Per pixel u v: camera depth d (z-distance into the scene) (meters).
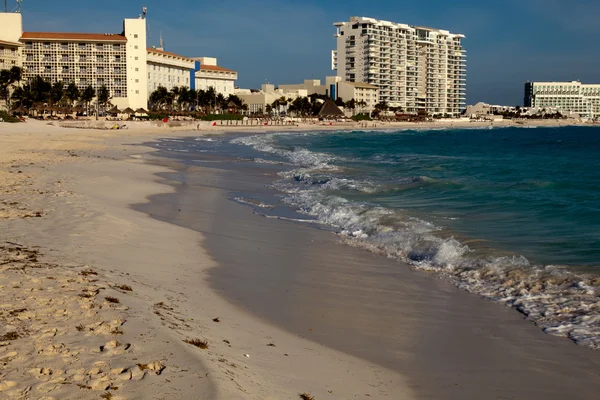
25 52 119.00
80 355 6.24
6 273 9.27
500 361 7.77
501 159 45.72
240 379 6.13
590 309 9.78
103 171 29.19
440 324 9.23
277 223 17.98
